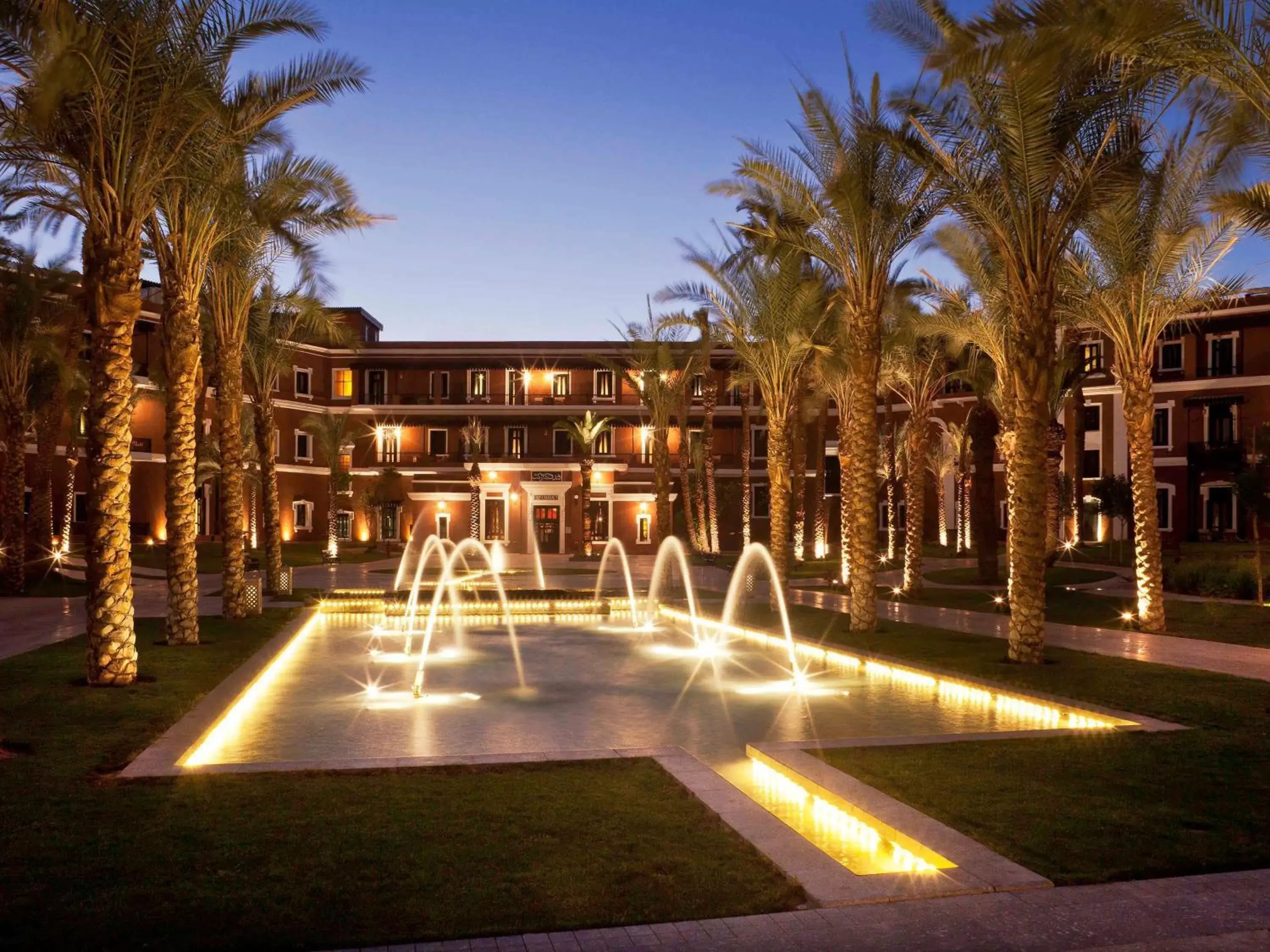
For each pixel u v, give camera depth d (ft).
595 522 195.11
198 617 63.10
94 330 40.68
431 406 208.95
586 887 17.72
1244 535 147.23
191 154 49.49
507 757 28.37
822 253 63.93
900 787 24.58
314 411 205.26
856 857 20.29
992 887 17.70
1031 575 47.88
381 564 157.89
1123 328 63.57
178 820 21.83
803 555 158.51
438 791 24.49
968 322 77.71
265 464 93.61
